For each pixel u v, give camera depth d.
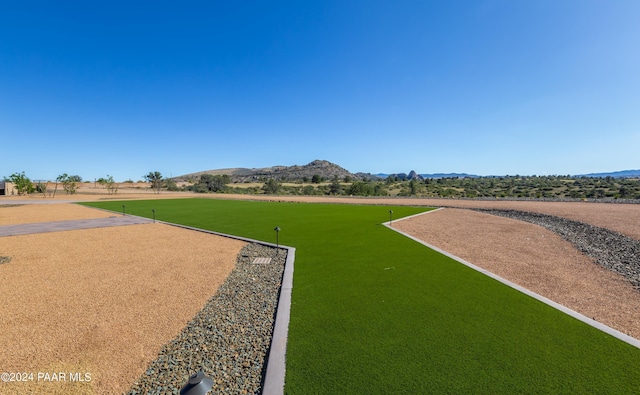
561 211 18.16
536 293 5.70
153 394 3.06
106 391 3.11
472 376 3.19
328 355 3.62
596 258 8.32
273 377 3.23
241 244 10.05
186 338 4.16
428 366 3.37
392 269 7.03
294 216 17.36
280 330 4.24
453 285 5.94
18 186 42.84
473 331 4.13
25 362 3.60
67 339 4.13
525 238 10.97
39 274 6.97
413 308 4.90
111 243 10.27
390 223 14.22
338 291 5.71
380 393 2.96
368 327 4.29
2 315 4.86
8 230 12.84
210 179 67.81
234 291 5.91
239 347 3.93
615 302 5.34
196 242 10.40
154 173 58.16
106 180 49.62
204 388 2.55
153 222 15.20
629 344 3.76
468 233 11.90
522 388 2.99
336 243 9.91
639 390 2.94
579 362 3.40
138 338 4.16
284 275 6.69
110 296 5.68
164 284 6.32
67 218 16.97
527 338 3.93
